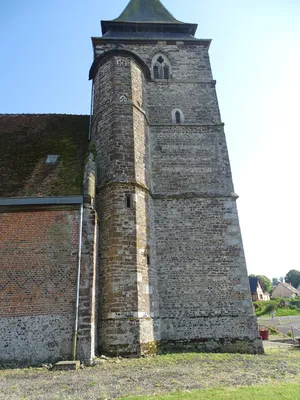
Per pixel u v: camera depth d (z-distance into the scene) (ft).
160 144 51.72
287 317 141.79
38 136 52.29
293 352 42.06
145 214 43.01
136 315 35.99
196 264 44.47
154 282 41.70
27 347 31.68
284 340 62.13
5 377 26.43
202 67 60.13
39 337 32.07
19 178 41.42
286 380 24.62
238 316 42.39
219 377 25.57
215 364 31.42
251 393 20.08
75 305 33.17
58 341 32.04
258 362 32.78
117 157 43.65
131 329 35.27
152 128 52.95
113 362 31.91
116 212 40.29
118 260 37.99
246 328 41.86
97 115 49.78
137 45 61.05
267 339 64.49
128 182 42.09
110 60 52.26
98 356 33.83
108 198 41.60
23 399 20.29
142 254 39.93
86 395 20.89
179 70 59.41
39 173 42.52
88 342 31.89
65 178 41.22
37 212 36.88
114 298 36.37
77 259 34.88
